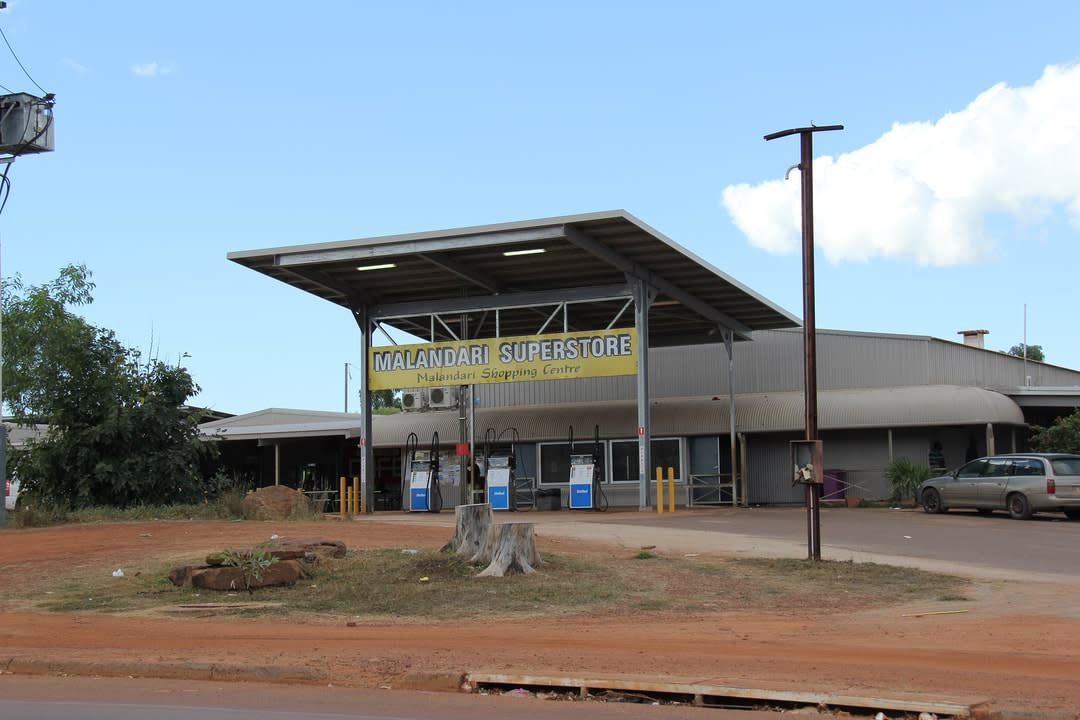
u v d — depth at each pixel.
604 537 21.55
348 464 46.62
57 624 12.40
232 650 10.48
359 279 33.19
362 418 34.56
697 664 9.52
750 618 12.77
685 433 37.06
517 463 39.03
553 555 17.58
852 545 20.39
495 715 7.83
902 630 11.74
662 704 8.30
